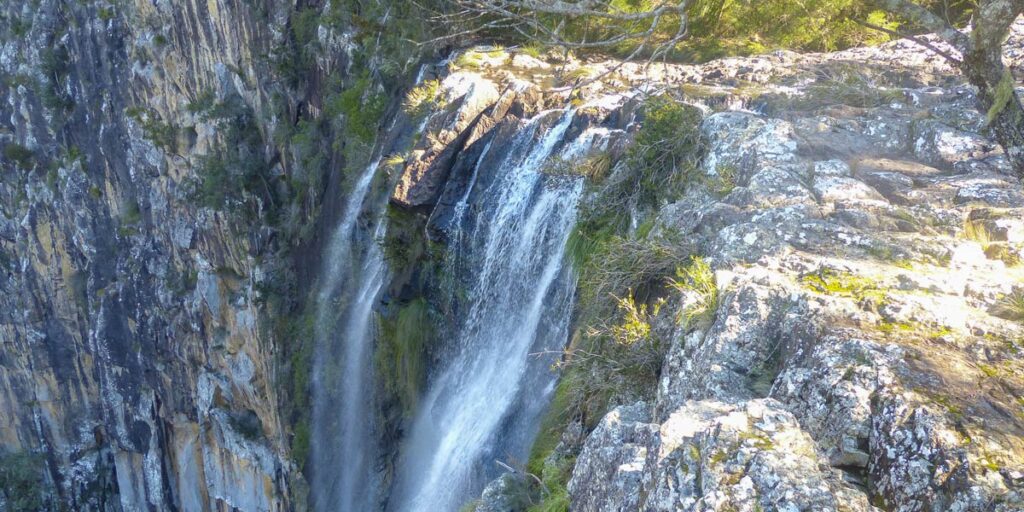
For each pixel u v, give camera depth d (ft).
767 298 19.51
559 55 57.72
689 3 18.02
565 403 29.73
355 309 62.54
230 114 98.37
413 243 49.90
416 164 48.93
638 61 56.34
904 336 17.08
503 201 44.62
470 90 49.65
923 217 24.36
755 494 13.21
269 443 99.81
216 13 96.43
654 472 15.20
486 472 38.83
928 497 13.24
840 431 15.19
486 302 44.65
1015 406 14.49
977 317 17.72
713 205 27.53
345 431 68.95
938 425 13.91
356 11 73.36
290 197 92.63
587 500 19.20
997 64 15.11
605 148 39.47
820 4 51.93
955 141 29.86
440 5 60.75
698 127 34.24
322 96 81.00
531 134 45.32
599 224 35.53
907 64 46.44
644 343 24.79
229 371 103.71
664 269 26.91
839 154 30.37
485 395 42.98
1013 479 12.74
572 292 34.96
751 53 55.06
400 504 53.47
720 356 18.88
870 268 20.79
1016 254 21.56
